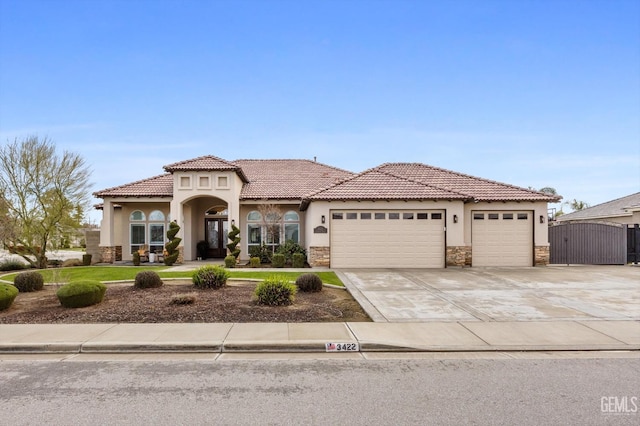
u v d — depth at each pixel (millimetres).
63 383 4980
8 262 19125
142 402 4406
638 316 8227
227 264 17219
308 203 17672
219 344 6367
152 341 6477
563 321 7840
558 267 16844
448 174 20000
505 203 17328
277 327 7328
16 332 7000
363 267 16562
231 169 19188
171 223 18750
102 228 20344
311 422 3938
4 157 19328
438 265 16641
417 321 7824
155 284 11242
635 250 18156
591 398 4500
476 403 4367
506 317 8148
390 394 4617
